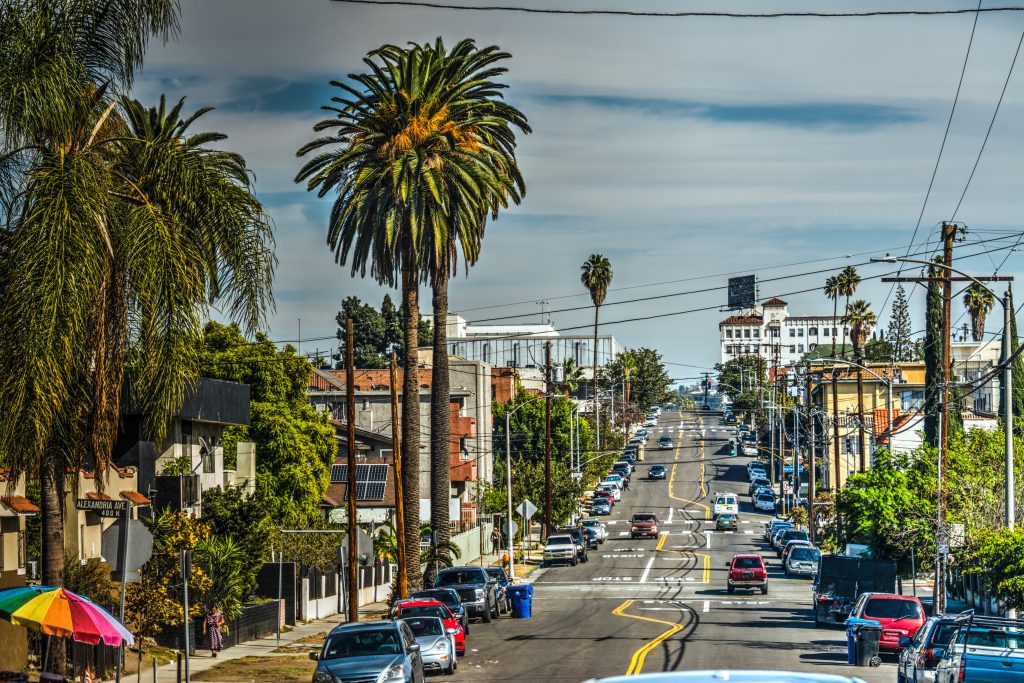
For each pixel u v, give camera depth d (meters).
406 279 70.69
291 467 93.62
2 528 43.78
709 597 82.50
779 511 162.38
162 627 51.59
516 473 130.50
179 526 53.69
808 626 63.12
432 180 67.25
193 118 48.00
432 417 79.12
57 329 29.80
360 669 35.75
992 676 32.09
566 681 42.47
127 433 57.78
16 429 29.89
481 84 72.00
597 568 105.94
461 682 43.12
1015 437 69.88
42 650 41.94
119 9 34.03
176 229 33.88
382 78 70.56
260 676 44.72
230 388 73.88
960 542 57.91
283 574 64.94
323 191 70.31
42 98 31.09
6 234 32.16
